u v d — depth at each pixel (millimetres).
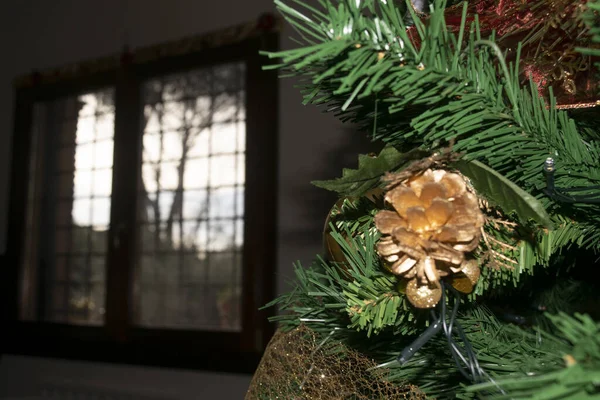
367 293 402
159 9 3305
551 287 556
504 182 345
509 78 397
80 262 3486
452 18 458
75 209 3547
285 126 2785
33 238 3627
